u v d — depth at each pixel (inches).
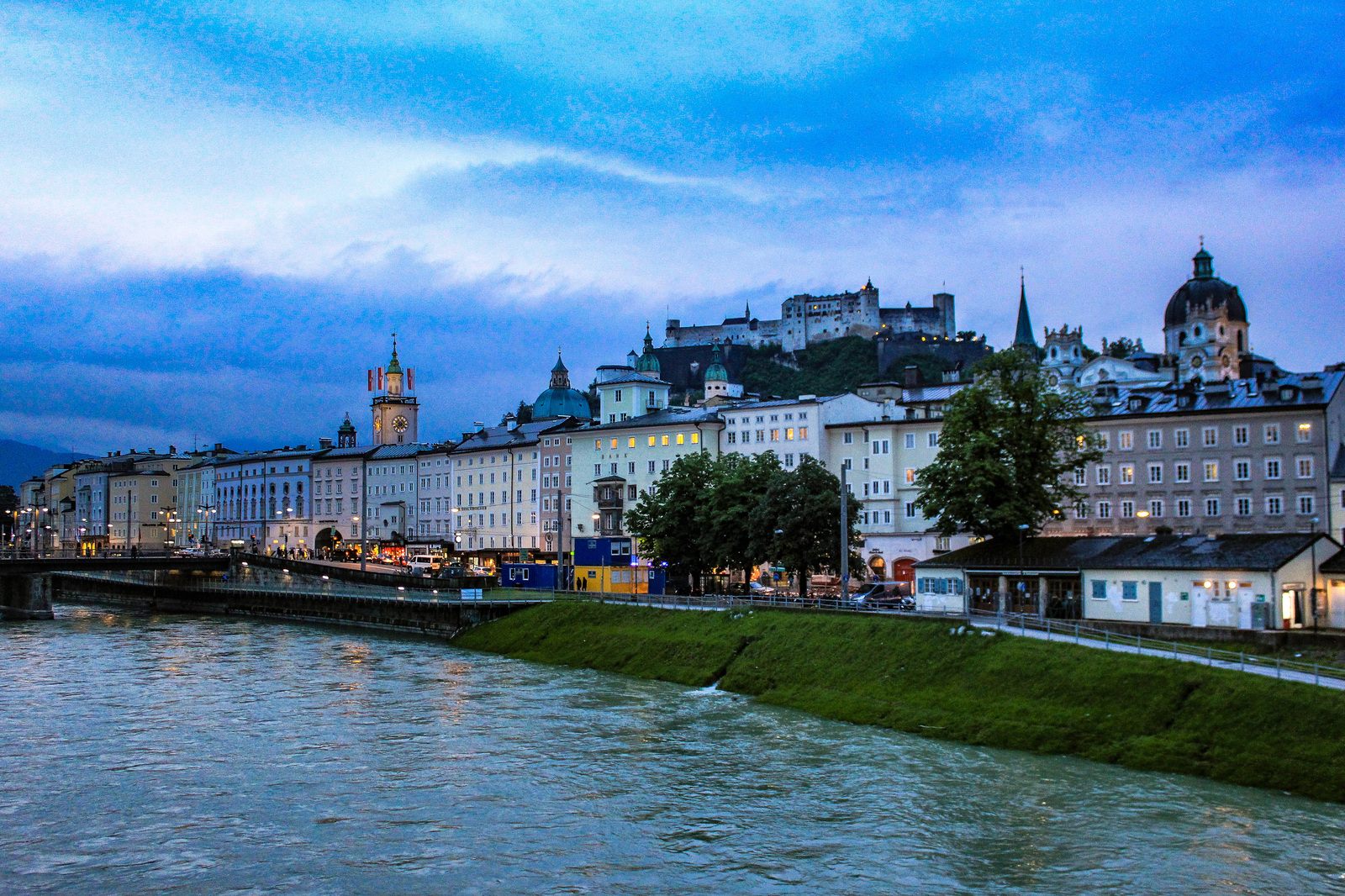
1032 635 3206.2
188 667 4298.7
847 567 4170.8
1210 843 1996.8
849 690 3314.5
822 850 2031.3
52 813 2285.9
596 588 5585.6
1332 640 2967.5
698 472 5428.2
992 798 2298.2
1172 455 5187.0
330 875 1937.7
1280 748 2370.8
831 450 6397.6
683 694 3597.4
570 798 2378.2
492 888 1876.2
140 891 1871.3
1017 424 4185.5
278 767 2647.6
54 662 4448.8
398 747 2842.0
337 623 6210.6
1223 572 3378.4
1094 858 1947.6
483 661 4520.2
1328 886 1808.6
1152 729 2596.0
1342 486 4842.5
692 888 1868.8
